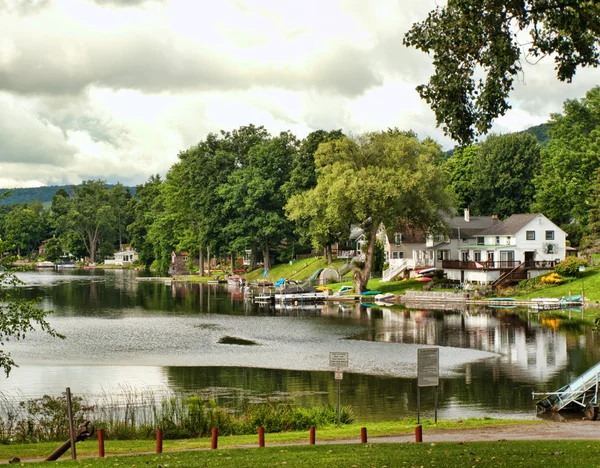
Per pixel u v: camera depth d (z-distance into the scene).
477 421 31.38
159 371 46.28
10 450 25.22
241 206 134.50
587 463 19.41
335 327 68.31
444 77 25.02
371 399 38.19
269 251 143.88
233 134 152.62
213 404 32.28
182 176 153.38
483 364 48.19
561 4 23.86
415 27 25.38
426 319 73.75
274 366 48.16
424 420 31.91
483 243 107.62
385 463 19.91
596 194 95.19
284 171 134.75
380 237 117.94
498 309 82.62
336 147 95.62
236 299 101.50
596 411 33.06
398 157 93.19
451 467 19.25
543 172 115.94
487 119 24.97
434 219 96.25
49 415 31.77
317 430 29.97
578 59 25.73
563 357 50.41
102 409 33.78
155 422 30.64
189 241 151.00
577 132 110.25
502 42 23.98
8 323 31.77
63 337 32.78
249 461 20.39
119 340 59.78
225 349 55.28
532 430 28.56
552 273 91.75
